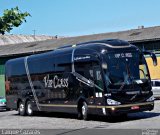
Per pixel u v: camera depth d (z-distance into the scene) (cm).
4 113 2756
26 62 2225
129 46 1598
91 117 1816
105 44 1576
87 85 1630
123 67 1552
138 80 1565
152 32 3922
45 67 2008
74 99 1734
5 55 4497
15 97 2370
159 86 2950
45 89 2012
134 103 1536
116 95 1508
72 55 1752
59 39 4984
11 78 2416
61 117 2005
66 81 1798
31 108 2208
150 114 1808
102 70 1530
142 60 1606
